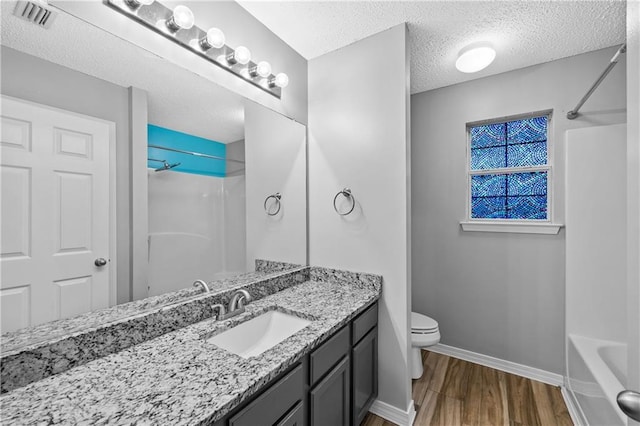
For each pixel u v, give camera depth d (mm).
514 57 2016
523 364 2150
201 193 1412
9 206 833
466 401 1856
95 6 1025
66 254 954
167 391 784
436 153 2506
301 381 1078
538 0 1472
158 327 1139
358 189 1836
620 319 1811
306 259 2031
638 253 533
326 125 1971
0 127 819
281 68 1828
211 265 1453
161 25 1205
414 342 2023
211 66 1438
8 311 825
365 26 1704
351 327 1459
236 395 771
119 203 1104
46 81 911
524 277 2154
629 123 578
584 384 1616
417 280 2588
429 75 2273
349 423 1440
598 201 1867
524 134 2256
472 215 2463
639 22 534
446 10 1562
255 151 1686
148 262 1197
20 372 808
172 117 1281
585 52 1952
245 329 1342
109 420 673
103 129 1052
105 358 965
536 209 2203
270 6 1557
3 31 831
